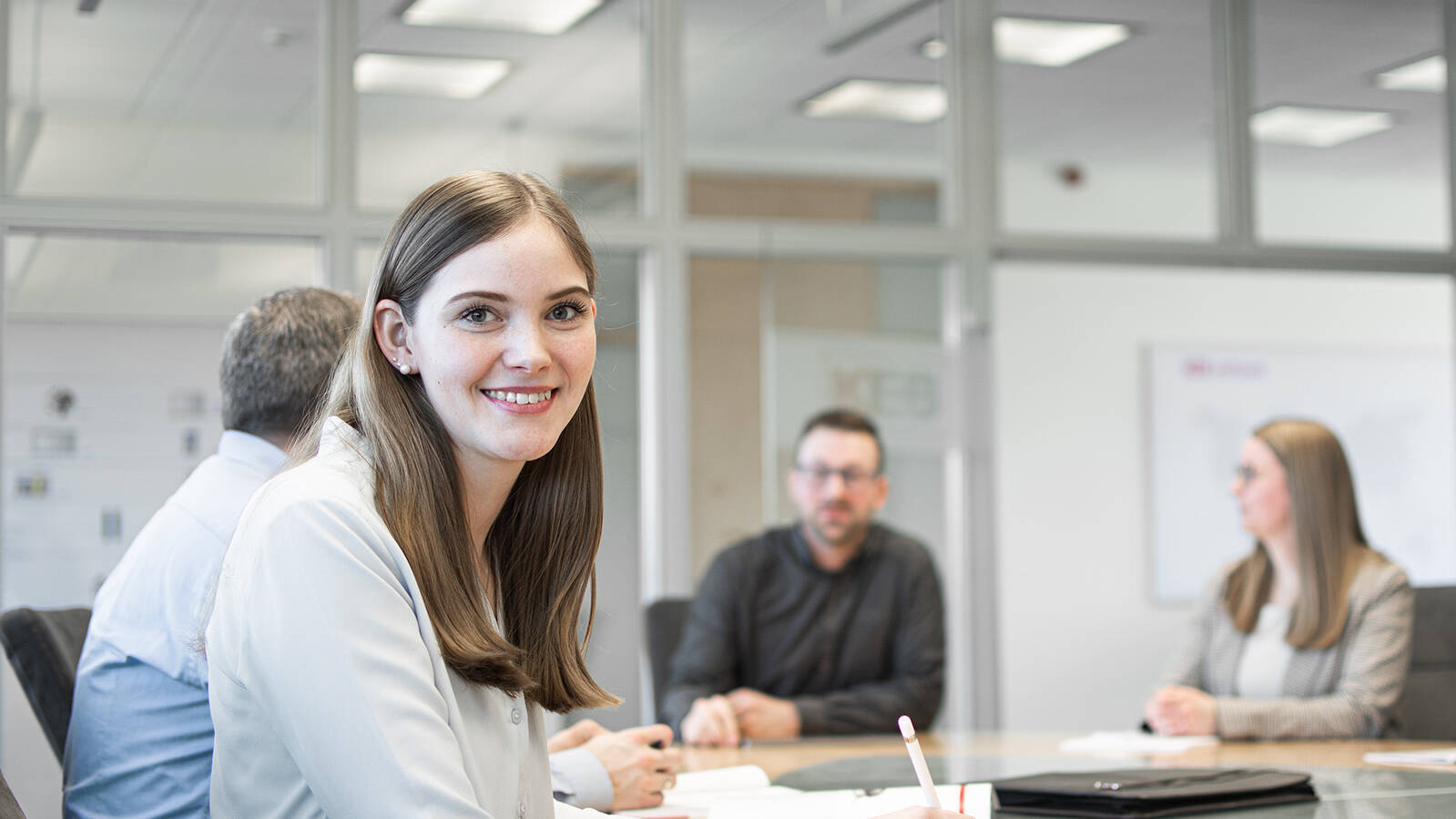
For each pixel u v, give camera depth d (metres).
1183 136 5.01
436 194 1.22
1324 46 5.02
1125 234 4.80
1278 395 6.89
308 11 4.06
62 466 4.06
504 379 1.20
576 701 1.42
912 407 4.51
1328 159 5.05
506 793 1.25
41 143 3.83
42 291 3.95
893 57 4.60
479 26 4.22
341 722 1.08
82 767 1.66
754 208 4.45
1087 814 1.59
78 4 3.87
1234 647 2.95
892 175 4.59
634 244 4.29
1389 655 2.69
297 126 4.05
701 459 4.32
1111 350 6.72
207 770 1.59
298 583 1.10
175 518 1.72
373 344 1.24
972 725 4.44
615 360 4.32
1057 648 6.53
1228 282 6.89
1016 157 4.96
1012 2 4.71
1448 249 5.12
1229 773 1.78
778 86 4.49
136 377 4.12
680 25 4.36
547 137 4.27
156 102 3.94
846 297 4.50
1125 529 6.68
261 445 1.81
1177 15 4.88
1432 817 1.58
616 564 4.27
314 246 4.13
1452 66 5.11
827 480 3.05
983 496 4.52
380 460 1.21
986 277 4.59
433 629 1.18
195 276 4.11
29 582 4.05
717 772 1.97
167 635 1.62
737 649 3.06
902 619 3.07
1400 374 7.03
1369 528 6.91
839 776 2.05
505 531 1.41
